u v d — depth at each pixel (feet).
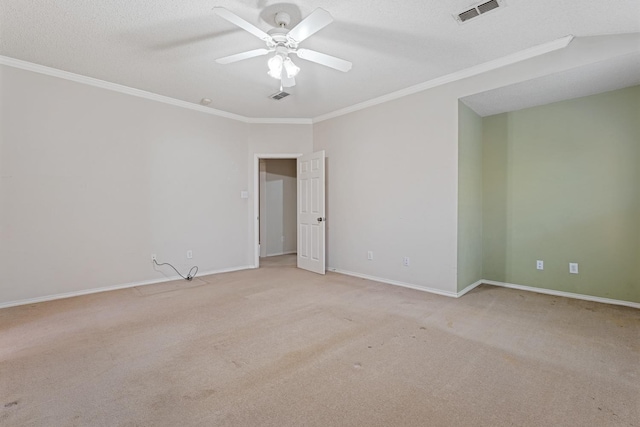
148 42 9.37
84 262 12.10
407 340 8.05
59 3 7.47
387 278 14.01
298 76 11.81
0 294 10.45
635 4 7.30
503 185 13.37
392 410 5.36
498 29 8.68
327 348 7.61
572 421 5.07
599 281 11.25
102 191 12.48
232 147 16.55
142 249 13.58
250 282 14.06
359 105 14.93
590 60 8.97
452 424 5.03
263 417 5.17
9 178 10.57
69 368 6.64
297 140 17.46
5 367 6.67
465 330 8.67
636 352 7.36
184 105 14.71
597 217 11.27
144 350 7.49
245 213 17.19
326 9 7.77
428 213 12.57
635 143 10.56
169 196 14.35
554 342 7.89
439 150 12.21
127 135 13.08
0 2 7.40
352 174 15.43
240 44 9.52
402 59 10.52
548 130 12.25
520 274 13.01
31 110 10.91
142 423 5.01
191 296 11.89
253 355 7.27
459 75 11.50
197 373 6.49
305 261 16.96
